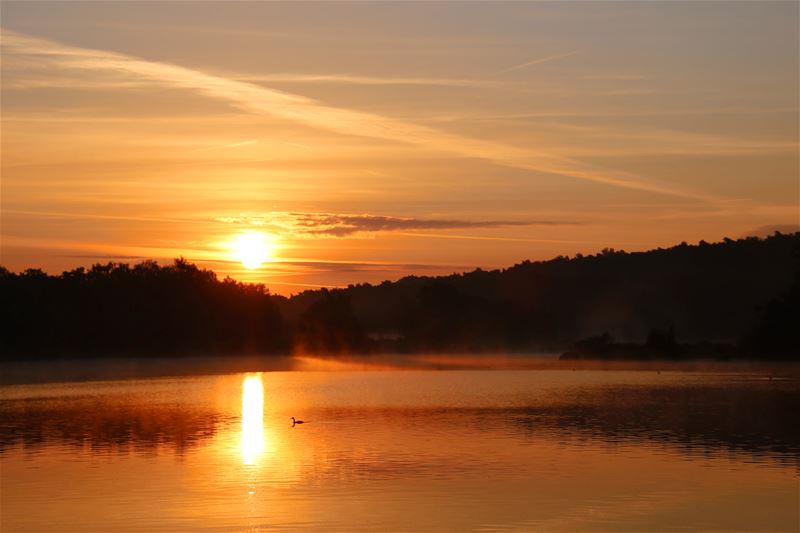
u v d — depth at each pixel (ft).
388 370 462.19
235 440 150.82
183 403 233.96
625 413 194.90
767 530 90.58
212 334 563.48
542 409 206.28
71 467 123.65
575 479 112.88
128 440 152.15
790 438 149.69
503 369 456.04
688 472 117.39
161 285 558.97
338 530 90.02
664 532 89.92
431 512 96.58
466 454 132.36
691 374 374.02
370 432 160.66
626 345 527.81
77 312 505.66
